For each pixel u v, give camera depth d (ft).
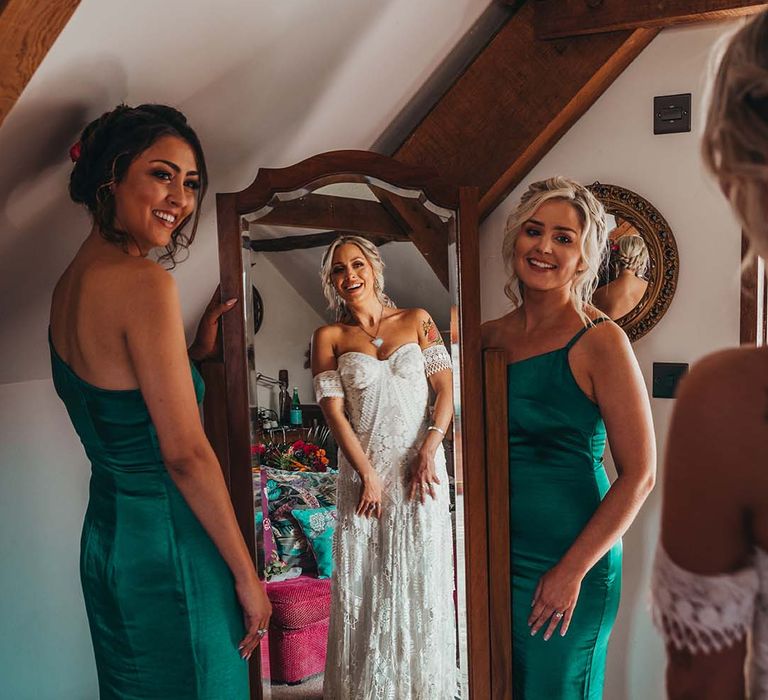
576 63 7.59
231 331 6.04
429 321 6.30
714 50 2.48
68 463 7.48
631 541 8.21
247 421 6.10
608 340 5.84
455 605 6.52
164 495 4.97
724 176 2.38
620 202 7.95
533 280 6.06
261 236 6.05
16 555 6.98
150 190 5.02
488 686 6.56
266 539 6.32
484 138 7.84
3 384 6.83
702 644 2.49
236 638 5.28
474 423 6.31
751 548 2.44
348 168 6.00
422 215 6.20
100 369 4.82
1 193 5.39
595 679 6.33
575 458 6.09
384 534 6.52
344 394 6.36
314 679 6.51
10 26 4.17
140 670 5.05
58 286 5.13
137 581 4.96
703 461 2.44
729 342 7.79
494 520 6.37
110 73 5.25
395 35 6.76
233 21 5.49
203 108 6.14
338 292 6.23
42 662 7.28
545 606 6.06
